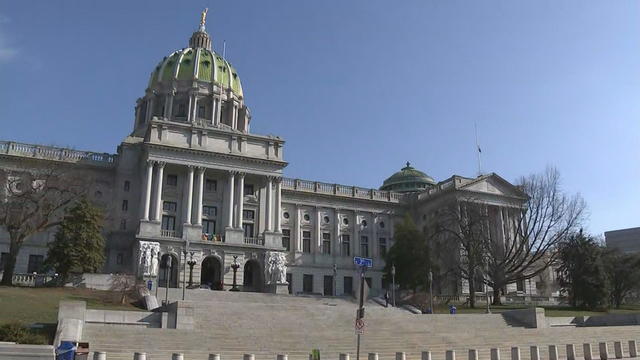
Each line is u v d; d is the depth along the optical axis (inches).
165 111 4131.4
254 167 3257.9
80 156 3265.3
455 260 2874.0
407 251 2957.7
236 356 1257.4
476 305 2765.7
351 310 1781.5
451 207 3115.2
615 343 1449.3
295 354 1316.4
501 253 2999.5
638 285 3250.5
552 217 2827.3
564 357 1433.3
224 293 2412.6
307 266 3668.8
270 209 3233.3
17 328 1135.6
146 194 2974.9
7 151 3029.0
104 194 3218.5
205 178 3225.9
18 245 2204.7
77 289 2106.3
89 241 2313.0
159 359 1175.6
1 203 2207.2
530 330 1713.8
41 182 2485.2
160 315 1481.3
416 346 1461.6
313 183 3853.3
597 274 2687.0
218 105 4224.9
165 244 2903.5
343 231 3858.3
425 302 2583.7
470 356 1223.5
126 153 3270.2
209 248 2977.4
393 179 5012.3
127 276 2085.4
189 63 4325.8
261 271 3061.0
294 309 1734.7
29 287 2091.5
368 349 1403.8
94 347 1195.9
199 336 1341.0
